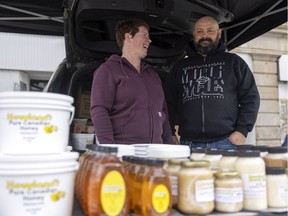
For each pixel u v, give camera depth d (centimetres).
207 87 210
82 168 95
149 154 105
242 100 211
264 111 532
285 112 549
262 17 257
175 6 210
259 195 92
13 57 415
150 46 239
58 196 77
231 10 257
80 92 232
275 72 544
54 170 76
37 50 423
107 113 161
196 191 86
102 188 79
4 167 73
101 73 166
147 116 167
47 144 80
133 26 177
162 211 81
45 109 80
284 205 95
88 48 225
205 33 213
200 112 209
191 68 220
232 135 203
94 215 79
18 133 78
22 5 261
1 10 264
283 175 97
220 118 205
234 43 289
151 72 187
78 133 223
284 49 548
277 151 104
